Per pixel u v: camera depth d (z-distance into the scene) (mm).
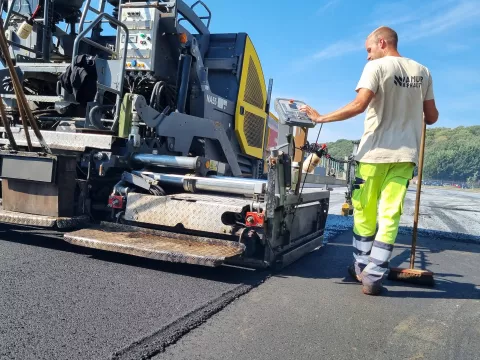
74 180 3676
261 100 6969
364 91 2936
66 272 3012
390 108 2996
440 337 2326
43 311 2275
